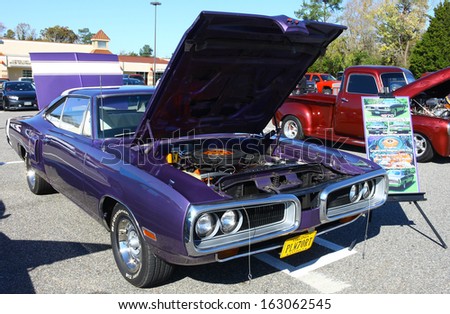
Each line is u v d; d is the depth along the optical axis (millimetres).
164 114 3613
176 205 2684
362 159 3977
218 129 4266
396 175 4293
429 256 3896
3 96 17641
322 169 3627
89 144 3818
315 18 41750
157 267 3039
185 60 3182
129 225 3246
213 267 3631
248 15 2910
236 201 2766
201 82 3514
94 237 4215
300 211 3068
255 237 2877
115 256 3383
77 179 3848
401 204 5488
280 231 2992
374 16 42781
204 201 2697
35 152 4844
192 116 3871
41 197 5480
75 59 7781
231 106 4051
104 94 4223
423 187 6395
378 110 4398
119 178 3188
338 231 4508
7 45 44406
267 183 3188
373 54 42469
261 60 3590
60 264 3633
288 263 3734
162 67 47312
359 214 3666
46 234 4281
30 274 3449
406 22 40750
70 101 4594
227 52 3334
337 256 3883
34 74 7488
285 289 3293
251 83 3855
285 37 3391
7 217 4742
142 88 4594
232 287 3312
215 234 2768
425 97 8570
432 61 32844
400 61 41312
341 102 8688
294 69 3924
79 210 4988
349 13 43312
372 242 4219
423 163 8211
